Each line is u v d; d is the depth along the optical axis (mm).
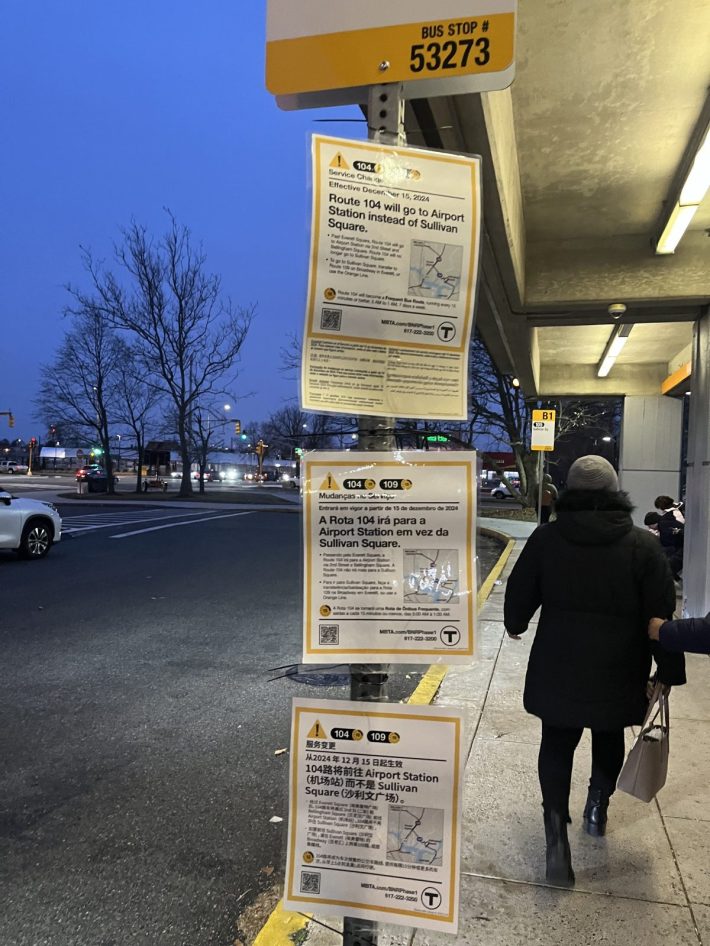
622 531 2717
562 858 2732
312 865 1813
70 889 2912
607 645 2678
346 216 1654
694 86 4551
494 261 5648
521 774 3699
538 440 14266
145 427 46312
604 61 4301
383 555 1712
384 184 1671
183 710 5031
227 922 2705
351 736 1778
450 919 1721
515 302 6934
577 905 2592
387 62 1737
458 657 1690
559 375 14180
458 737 1728
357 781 1781
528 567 2873
